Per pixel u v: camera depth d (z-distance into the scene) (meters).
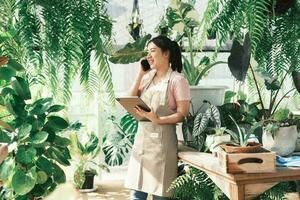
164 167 2.42
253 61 2.46
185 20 2.87
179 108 2.41
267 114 2.46
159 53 2.47
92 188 3.80
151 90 2.52
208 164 2.01
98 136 3.85
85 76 1.84
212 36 2.44
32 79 1.83
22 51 1.76
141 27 3.04
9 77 2.47
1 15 1.66
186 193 2.33
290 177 1.82
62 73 1.80
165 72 2.52
